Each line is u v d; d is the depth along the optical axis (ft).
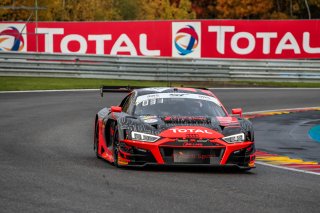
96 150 134.92
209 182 103.71
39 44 379.35
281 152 153.89
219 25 376.48
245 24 377.91
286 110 251.39
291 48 380.99
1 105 237.45
